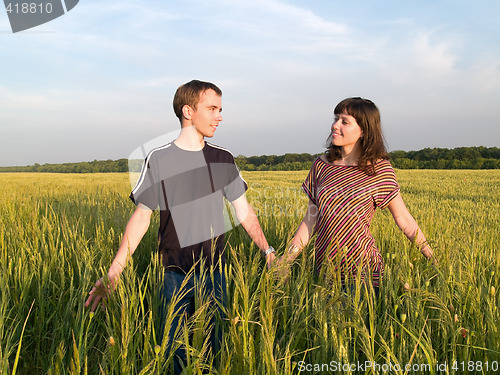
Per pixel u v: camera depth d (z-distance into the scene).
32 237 3.36
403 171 37.34
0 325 1.82
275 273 1.83
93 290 2.06
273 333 1.55
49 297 2.39
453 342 1.67
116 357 1.59
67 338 1.98
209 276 2.21
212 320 2.09
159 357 1.53
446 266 2.27
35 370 2.08
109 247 2.84
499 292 2.19
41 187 12.44
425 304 1.97
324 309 1.65
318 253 2.54
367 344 1.55
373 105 2.50
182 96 2.24
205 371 1.73
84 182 17.55
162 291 2.21
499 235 4.24
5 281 2.29
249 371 1.42
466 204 9.68
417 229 2.62
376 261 2.41
